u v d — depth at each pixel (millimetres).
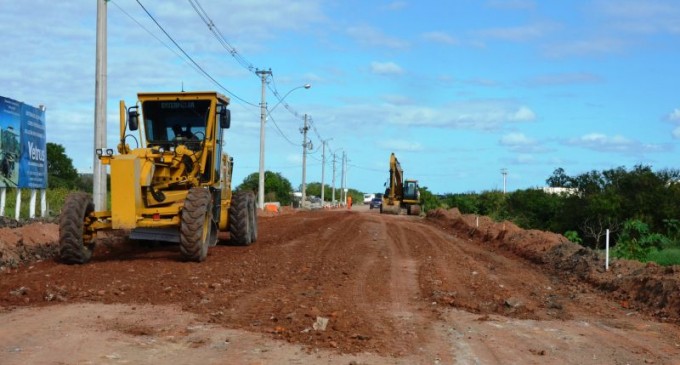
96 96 18891
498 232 25938
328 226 28922
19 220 20781
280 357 7262
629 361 7840
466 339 8594
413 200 59906
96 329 8094
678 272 12906
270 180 92938
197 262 14188
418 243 22641
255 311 9594
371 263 16062
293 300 10516
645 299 11969
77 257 13547
